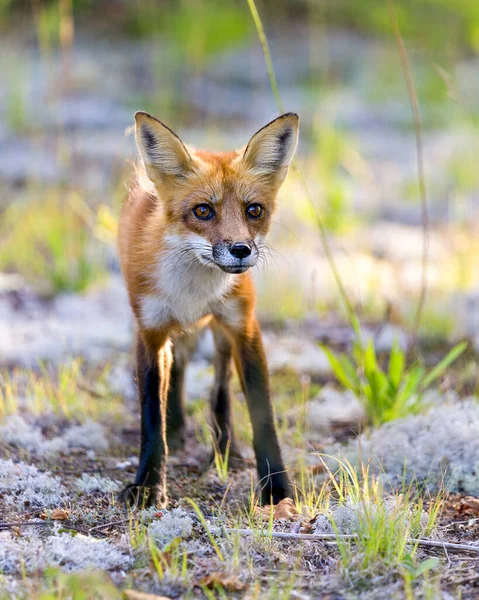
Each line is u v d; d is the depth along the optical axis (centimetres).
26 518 716
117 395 1091
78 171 2011
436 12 3406
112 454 917
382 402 972
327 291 1496
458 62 3161
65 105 2511
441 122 2894
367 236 1892
